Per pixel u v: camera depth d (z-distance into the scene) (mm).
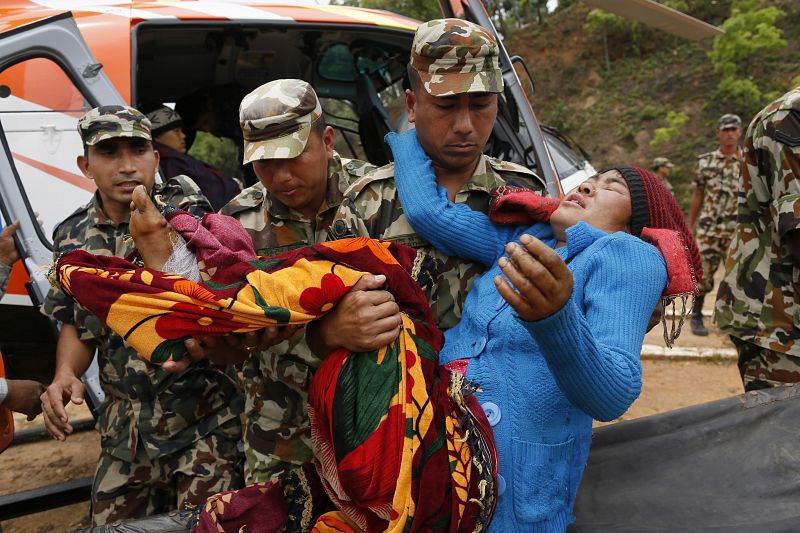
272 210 2012
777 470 2031
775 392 2393
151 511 2441
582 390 1344
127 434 2330
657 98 23828
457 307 1906
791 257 2855
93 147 2246
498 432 1518
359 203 1934
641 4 6328
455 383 1463
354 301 1409
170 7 3568
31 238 2619
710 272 6695
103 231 2352
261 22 3740
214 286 1408
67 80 2818
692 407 2346
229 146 10281
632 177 1661
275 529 1563
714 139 21750
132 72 3070
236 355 1567
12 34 2672
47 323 2949
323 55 4746
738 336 3014
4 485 4055
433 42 1692
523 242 1209
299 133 1807
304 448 2027
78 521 3754
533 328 1281
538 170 4008
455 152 1794
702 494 1955
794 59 22922
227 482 2369
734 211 6574
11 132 2729
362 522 1436
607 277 1484
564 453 1546
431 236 1814
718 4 25359
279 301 1408
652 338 6660
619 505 1910
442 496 1358
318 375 1462
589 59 26078
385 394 1378
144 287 1367
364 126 5020
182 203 2412
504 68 3955
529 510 1491
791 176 2705
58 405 2150
